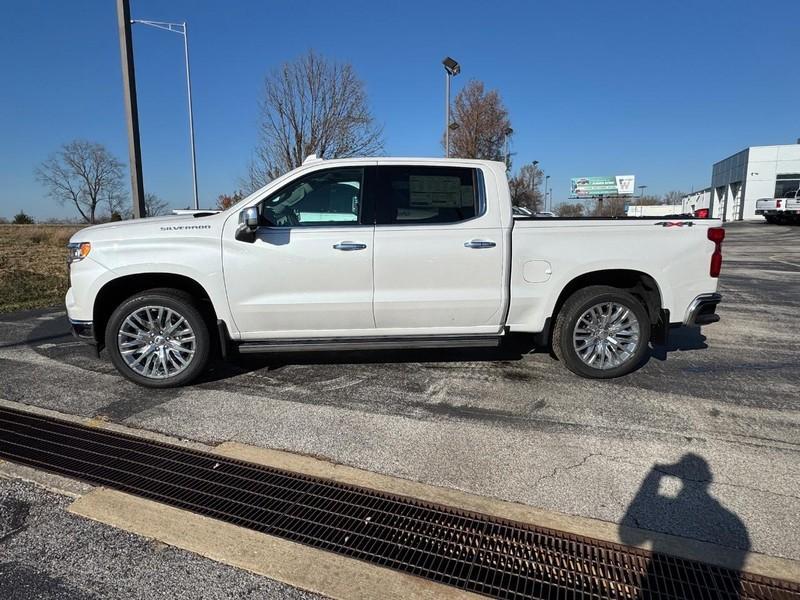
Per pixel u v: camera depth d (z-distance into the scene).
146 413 4.09
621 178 82.00
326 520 2.74
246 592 2.25
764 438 3.59
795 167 42.06
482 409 4.11
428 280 4.46
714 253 4.64
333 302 4.43
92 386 4.70
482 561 2.44
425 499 2.89
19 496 2.99
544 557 2.45
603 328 4.70
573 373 4.93
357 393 4.46
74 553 2.50
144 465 3.30
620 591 2.25
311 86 17.78
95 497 2.95
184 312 4.48
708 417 3.94
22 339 6.49
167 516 2.78
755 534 2.58
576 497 2.90
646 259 4.56
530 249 4.52
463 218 4.50
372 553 2.50
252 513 2.81
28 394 4.52
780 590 2.24
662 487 2.99
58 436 3.71
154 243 4.36
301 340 4.57
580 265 4.55
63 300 9.47
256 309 4.42
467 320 4.59
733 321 7.25
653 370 5.04
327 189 4.50
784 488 2.97
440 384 4.66
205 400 4.34
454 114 34.53
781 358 5.43
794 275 12.31
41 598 2.21
